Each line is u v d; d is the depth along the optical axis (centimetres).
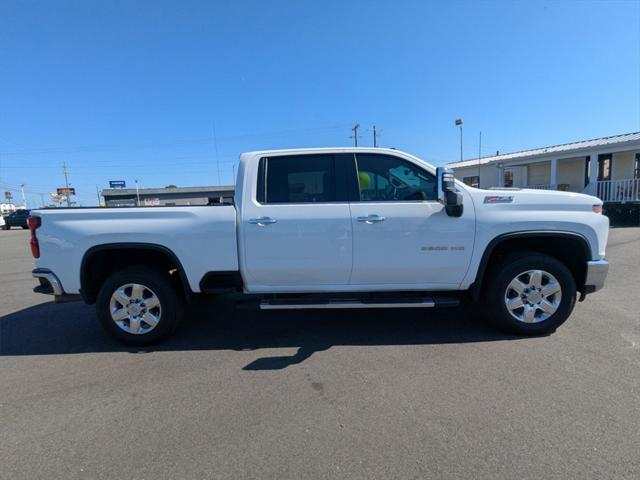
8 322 520
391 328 455
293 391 318
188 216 407
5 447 255
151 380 344
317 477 222
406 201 406
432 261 404
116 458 243
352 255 402
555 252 441
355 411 287
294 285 417
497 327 429
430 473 223
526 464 228
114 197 5384
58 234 407
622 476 217
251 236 402
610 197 1716
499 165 2164
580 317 473
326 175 414
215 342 429
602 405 286
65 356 401
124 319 420
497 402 293
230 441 256
